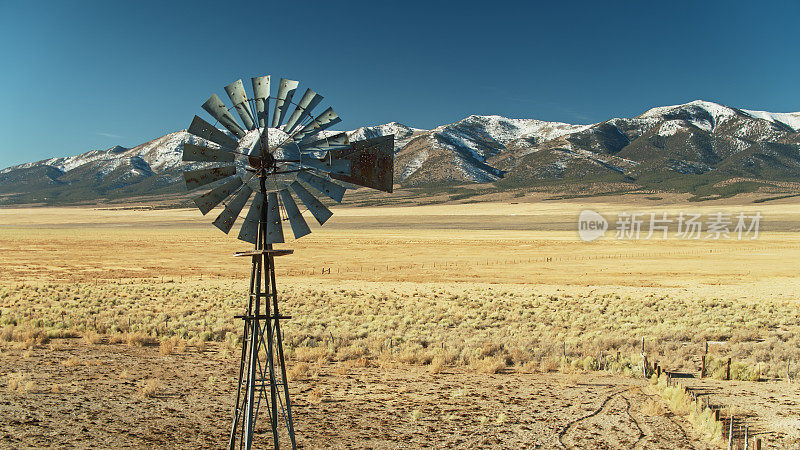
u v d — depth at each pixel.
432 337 30.77
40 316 35.78
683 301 47.72
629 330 33.97
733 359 25.52
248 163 10.17
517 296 51.56
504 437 15.38
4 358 22.92
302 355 25.09
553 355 26.47
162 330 30.88
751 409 17.70
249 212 10.14
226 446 14.23
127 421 15.85
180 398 18.30
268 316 10.57
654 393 19.83
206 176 9.91
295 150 10.05
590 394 19.67
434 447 14.61
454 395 19.30
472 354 26.09
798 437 15.02
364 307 43.22
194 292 50.34
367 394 19.50
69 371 21.30
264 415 17.03
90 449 13.66
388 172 10.55
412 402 18.58
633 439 15.21
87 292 50.03
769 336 31.75
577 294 53.47
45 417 15.81
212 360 24.20
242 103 10.20
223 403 17.92
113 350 25.64
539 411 17.66
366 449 14.40
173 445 14.17
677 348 28.27
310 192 10.28
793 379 21.86
